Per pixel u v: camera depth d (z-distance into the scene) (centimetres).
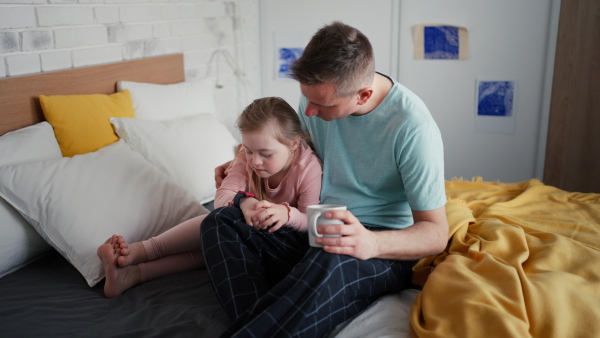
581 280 138
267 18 354
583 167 285
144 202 176
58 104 196
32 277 163
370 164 150
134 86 235
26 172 166
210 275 137
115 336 130
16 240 164
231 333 121
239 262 135
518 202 199
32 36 198
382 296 146
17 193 163
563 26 274
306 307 121
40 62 202
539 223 178
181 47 283
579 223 173
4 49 187
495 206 192
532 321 121
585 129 280
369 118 146
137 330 133
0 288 155
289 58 355
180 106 246
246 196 151
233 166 171
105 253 151
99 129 205
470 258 152
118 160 185
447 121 331
